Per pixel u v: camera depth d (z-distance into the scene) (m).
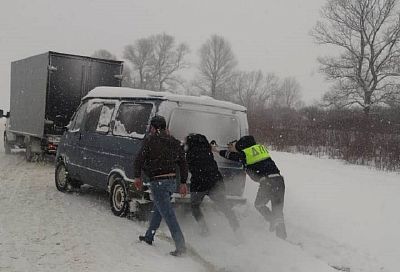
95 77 14.38
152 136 6.11
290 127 19.78
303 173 11.64
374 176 11.94
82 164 9.04
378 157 14.38
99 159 8.47
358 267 6.38
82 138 9.15
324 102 34.38
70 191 9.91
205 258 6.14
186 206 7.44
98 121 8.81
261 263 6.04
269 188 7.16
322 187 10.12
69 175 9.66
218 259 6.13
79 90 14.14
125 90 8.44
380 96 32.72
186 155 6.96
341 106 33.41
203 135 7.07
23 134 15.42
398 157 13.81
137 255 5.88
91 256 5.70
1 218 7.19
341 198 9.22
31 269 5.09
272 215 7.27
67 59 13.93
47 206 8.34
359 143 15.43
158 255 5.96
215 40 56.81
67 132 9.91
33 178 11.50
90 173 8.78
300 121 22.27
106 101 8.76
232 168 7.86
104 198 9.47
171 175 6.10
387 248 6.84
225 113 7.89
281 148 17.59
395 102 31.75
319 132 18.03
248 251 6.47
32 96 14.80
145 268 5.42
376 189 10.08
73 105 14.08
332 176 11.40
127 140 7.77
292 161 14.09
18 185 10.34
